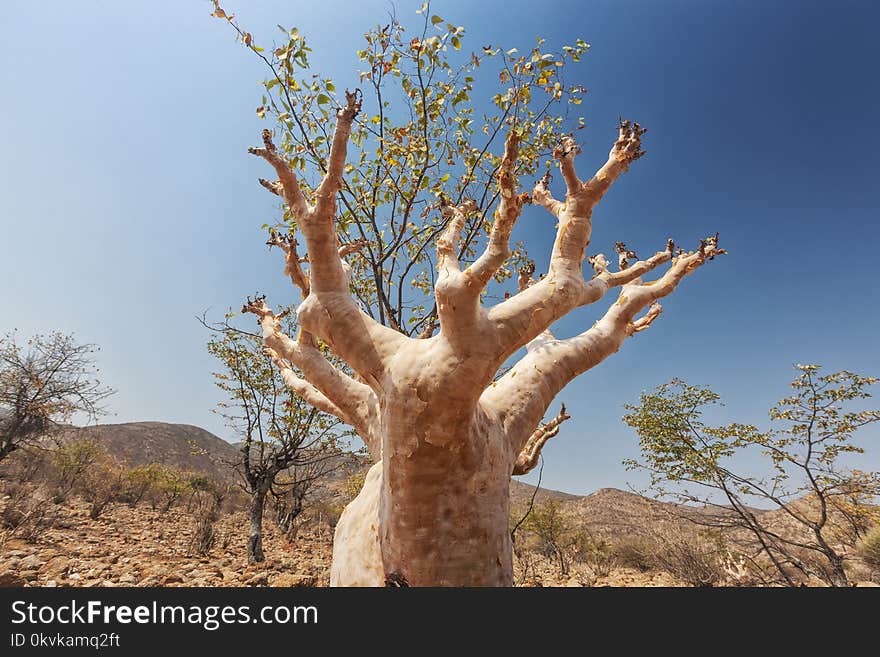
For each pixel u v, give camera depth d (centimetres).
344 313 246
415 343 228
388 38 450
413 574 219
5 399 1238
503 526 236
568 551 1530
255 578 702
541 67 450
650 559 1309
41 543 841
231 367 1120
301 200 253
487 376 209
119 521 1323
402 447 212
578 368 300
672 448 858
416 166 496
